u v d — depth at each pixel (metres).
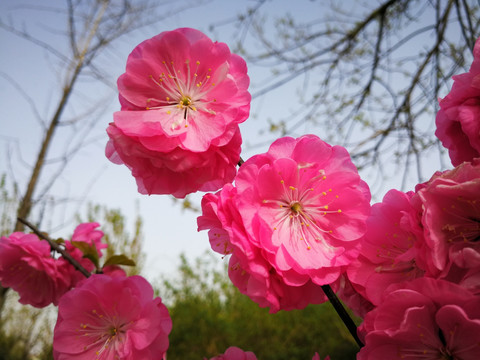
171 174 0.11
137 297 0.12
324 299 0.10
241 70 0.11
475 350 0.08
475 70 0.10
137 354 0.11
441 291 0.08
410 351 0.08
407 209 0.10
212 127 0.10
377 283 0.10
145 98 0.11
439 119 0.11
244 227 0.09
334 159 0.10
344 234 0.10
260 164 0.10
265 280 0.09
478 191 0.08
